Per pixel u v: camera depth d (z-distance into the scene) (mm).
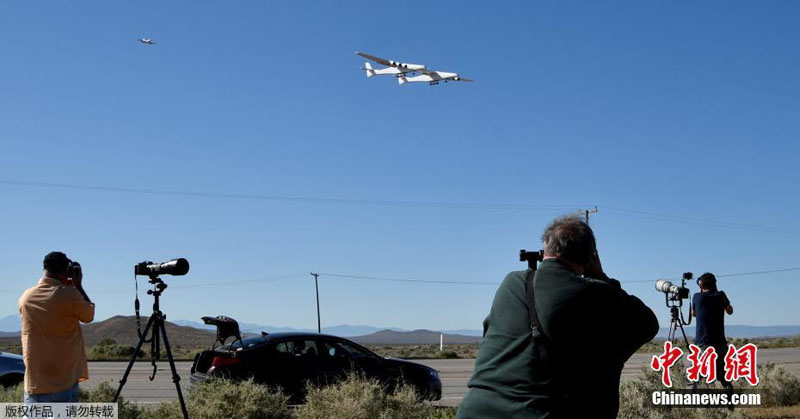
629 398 9883
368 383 10719
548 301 4137
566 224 4441
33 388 7250
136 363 29891
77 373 7512
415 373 14914
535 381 4082
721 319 11125
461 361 34312
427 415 10891
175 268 8641
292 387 13703
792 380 13531
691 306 11383
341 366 14219
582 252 4359
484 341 4449
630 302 4293
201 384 10633
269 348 13812
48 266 7547
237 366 13406
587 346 4105
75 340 7516
